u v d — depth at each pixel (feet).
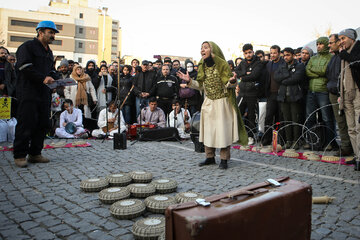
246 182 12.91
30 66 14.43
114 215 8.73
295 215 5.84
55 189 11.50
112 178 11.75
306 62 22.45
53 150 20.06
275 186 6.17
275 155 19.48
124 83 29.53
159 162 16.89
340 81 17.17
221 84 15.37
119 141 20.77
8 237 7.47
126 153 19.43
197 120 20.24
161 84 28.86
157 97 29.09
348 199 10.66
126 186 11.78
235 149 21.97
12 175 13.43
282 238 5.58
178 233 4.79
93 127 29.50
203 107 15.93
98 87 29.48
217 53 15.29
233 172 14.78
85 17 239.09
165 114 29.43
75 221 8.54
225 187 12.15
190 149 21.58
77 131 26.37
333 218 8.93
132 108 30.25
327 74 19.40
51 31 15.43
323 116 20.22
